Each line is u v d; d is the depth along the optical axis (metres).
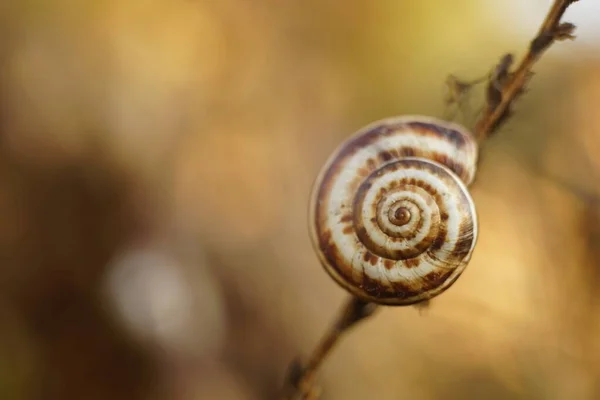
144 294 0.23
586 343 0.22
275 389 0.22
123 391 0.22
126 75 0.28
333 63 0.36
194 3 0.32
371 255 0.14
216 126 0.30
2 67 0.26
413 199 0.14
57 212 0.24
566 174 0.27
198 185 0.28
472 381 0.22
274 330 0.24
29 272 0.23
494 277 0.24
